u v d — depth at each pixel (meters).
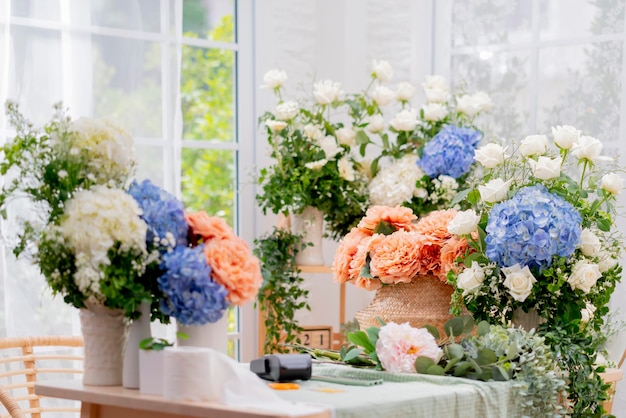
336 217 4.41
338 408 2.35
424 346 2.95
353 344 3.31
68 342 3.52
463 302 3.24
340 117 5.02
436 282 3.41
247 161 4.82
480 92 4.45
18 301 3.86
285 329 4.32
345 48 5.07
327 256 4.99
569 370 3.06
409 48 5.04
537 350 2.91
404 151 4.43
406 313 3.38
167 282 2.49
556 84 4.52
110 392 2.52
